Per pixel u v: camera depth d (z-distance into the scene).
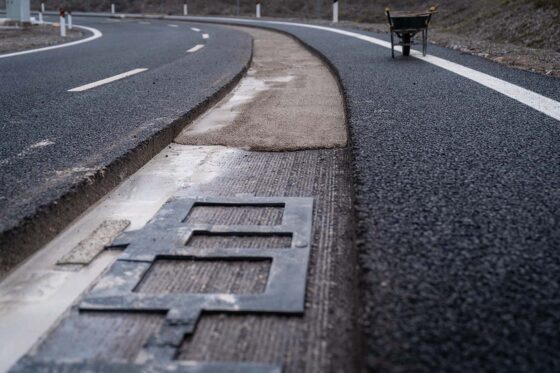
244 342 1.78
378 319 1.67
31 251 2.57
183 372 1.61
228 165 3.89
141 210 3.10
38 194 2.90
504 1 16.86
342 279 2.17
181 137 4.68
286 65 9.98
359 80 6.63
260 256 2.35
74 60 10.56
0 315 2.07
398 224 2.34
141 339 1.82
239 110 5.80
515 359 1.48
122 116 5.05
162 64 9.72
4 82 7.57
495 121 4.25
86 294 2.12
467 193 2.69
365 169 3.09
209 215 2.91
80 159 3.60
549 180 2.86
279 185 3.42
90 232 2.82
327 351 1.73
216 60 9.66
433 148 3.51
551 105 4.82
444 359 1.49
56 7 53.03
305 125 5.00
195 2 45.28
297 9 38.53
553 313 1.69
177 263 2.36
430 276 1.91
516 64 7.75
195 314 1.91
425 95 5.49
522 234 2.23
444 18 22.72
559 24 12.13
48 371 1.65
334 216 2.86
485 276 1.91
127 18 37.72
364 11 32.91
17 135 4.43
